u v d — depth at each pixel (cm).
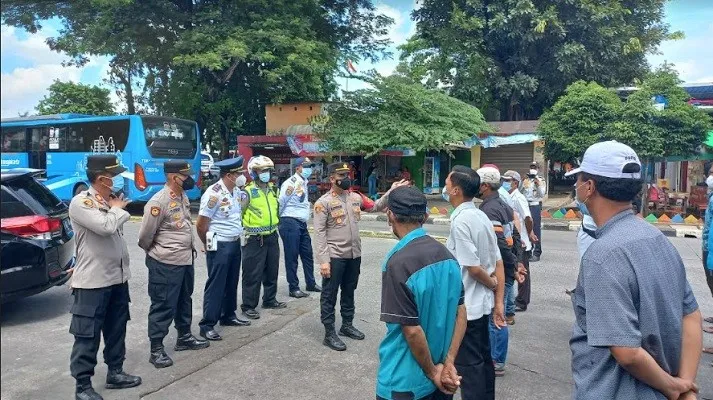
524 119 2444
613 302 196
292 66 2042
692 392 204
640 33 2242
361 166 2212
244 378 461
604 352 207
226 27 1962
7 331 576
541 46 2195
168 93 2167
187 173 489
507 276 486
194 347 526
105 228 399
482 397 370
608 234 210
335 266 534
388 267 258
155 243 484
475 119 1809
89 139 1755
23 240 603
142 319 624
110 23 1908
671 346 204
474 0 2166
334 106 1822
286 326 599
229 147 2619
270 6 2080
